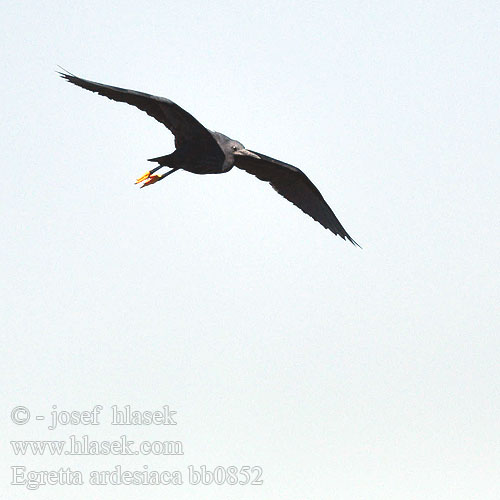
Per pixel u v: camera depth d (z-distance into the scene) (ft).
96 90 49.60
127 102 51.03
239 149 55.72
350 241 59.26
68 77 48.57
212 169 54.65
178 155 53.47
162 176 53.67
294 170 58.03
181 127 52.90
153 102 51.57
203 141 53.88
